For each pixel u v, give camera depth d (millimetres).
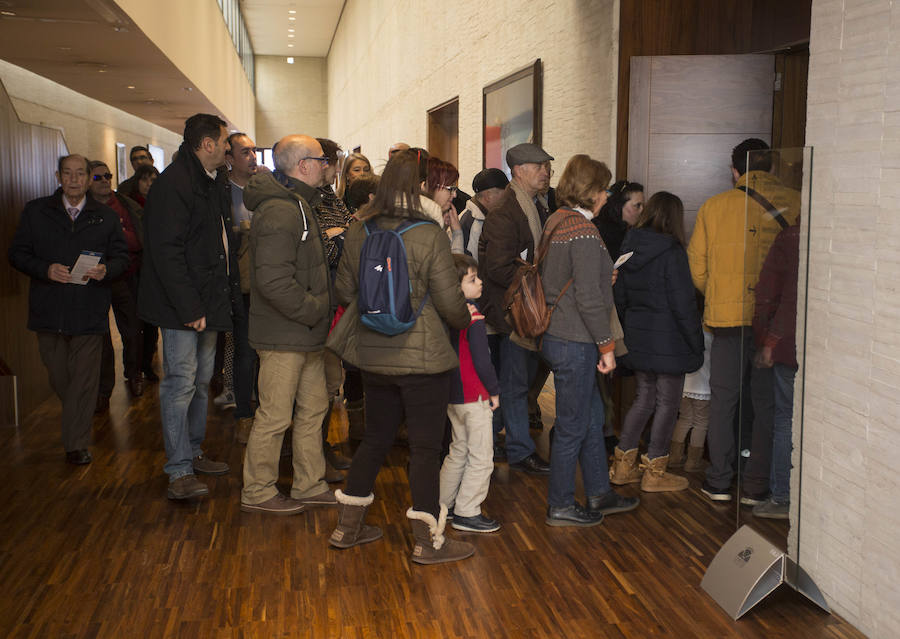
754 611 2941
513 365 4355
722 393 3965
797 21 4719
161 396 3984
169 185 3773
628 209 4539
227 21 18203
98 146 13617
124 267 4637
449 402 3506
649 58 4992
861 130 2715
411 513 3252
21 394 5523
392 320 2971
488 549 3465
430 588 3111
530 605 2990
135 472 4418
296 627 2828
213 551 3422
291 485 4215
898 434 2586
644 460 4188
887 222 2607
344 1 23594
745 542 3057
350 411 5086
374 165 18656
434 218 3307
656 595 3070
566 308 3469
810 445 3039
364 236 3156
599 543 3529
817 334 2969
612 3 5445
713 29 5215
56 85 11281
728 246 3896
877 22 2631
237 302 4688
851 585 2836
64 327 4461
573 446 3631
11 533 3600
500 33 8344
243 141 4922
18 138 5852
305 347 3641
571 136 6359
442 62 11094
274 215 3432
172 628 2811
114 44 7441
